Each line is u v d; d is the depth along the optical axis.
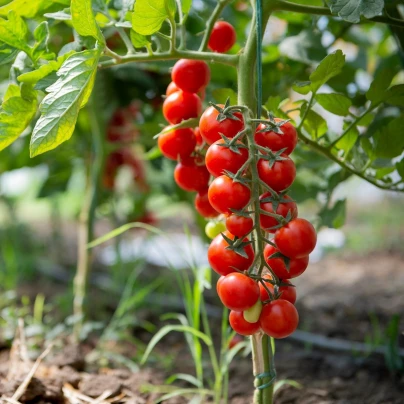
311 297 1.63
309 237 0.70
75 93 0.72
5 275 1.69
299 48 1.02
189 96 0.81
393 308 1.46
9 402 0.90
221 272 0.73
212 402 0.98
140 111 1.39
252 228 0.71
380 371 1.07
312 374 1.07
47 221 3.01
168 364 1.10
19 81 0.80
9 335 1.10
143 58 0.80
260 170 0.71
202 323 1.38
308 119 0.86
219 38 0.85
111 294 1.56
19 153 1.45
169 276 1.79
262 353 0.77
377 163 0.91
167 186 1.49
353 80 1.17
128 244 2.10
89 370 1.07
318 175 1.17
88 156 1.42
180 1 0.81
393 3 0.86
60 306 1.43
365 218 2.80
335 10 0.77
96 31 0.74
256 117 0.79
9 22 0.79
